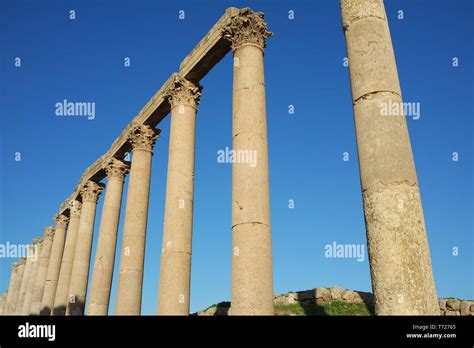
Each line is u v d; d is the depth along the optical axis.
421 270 8.27
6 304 54.41
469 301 21.45
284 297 28.45
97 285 25.05
